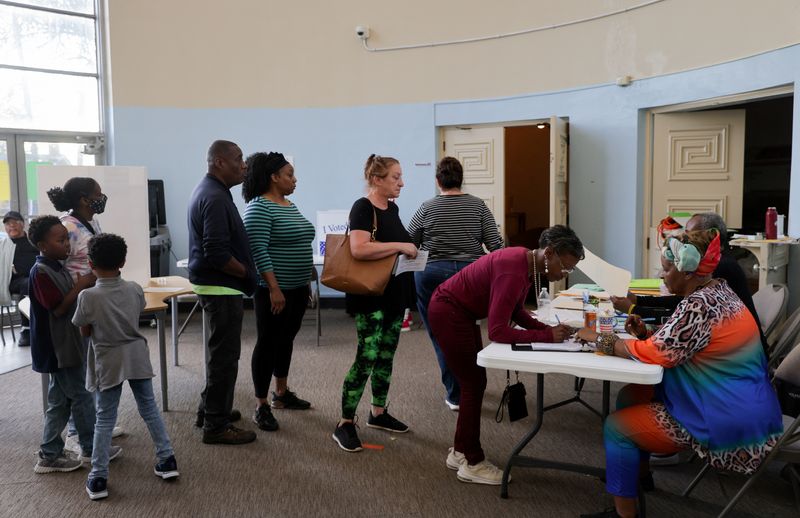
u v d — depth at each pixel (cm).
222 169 320
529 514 255
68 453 310
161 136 703
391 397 404
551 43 625
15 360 514
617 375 217
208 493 275
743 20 491
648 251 597
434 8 671
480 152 679
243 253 319
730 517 251
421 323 632
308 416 369
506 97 652
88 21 702
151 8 693
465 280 274
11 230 575
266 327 341
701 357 216
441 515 255
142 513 258
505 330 254
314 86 708
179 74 703
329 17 699
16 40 659
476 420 280
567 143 623
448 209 363
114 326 270
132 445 327
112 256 270
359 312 311
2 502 267
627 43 579
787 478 282
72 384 296
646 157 589
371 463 304
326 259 305
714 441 211
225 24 705
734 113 549
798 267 454
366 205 308
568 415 370
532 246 849
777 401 216
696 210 574
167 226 708
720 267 286
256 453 316
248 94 711
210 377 323
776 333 365
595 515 246
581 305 338
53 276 281
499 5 646
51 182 401
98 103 716
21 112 666
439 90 679
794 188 454
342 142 708
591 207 618
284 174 339
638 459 228
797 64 448
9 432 351
